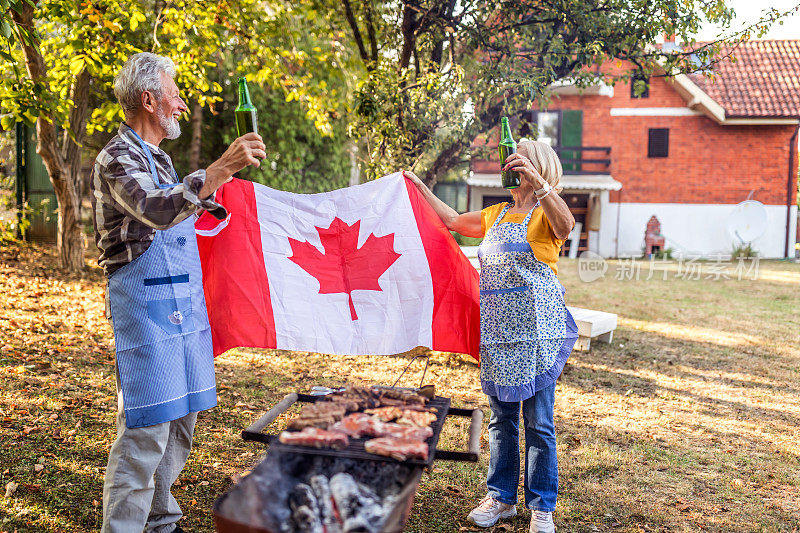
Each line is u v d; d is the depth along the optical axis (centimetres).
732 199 1939
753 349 747
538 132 674
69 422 440
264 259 330
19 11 460
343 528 168
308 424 211
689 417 519
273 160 1548
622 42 634
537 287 305
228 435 442
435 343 346
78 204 1028
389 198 348
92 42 713
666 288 1219
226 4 830
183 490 358
